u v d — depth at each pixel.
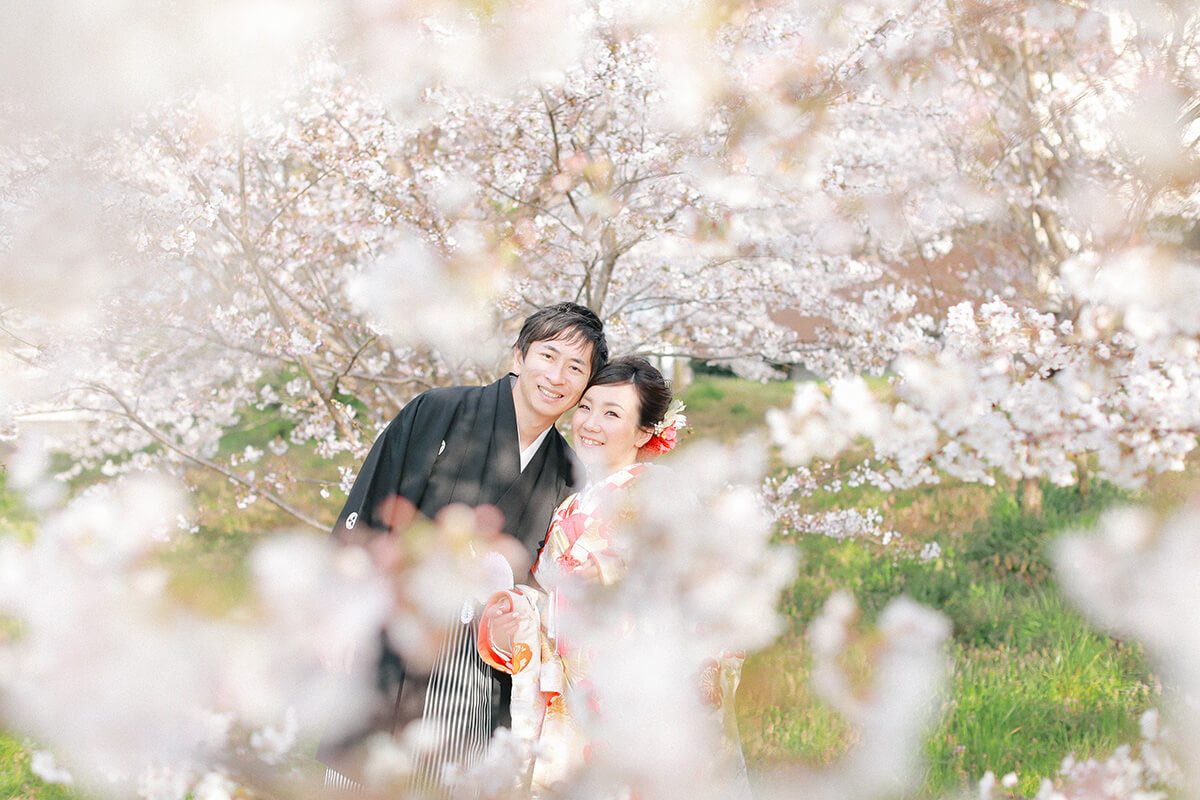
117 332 3.79
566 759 2.09
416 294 3.68
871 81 3.84
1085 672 3.62
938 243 6.00
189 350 4.75
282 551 1.48
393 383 4.62
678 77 3.64
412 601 2.24
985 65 5.68
